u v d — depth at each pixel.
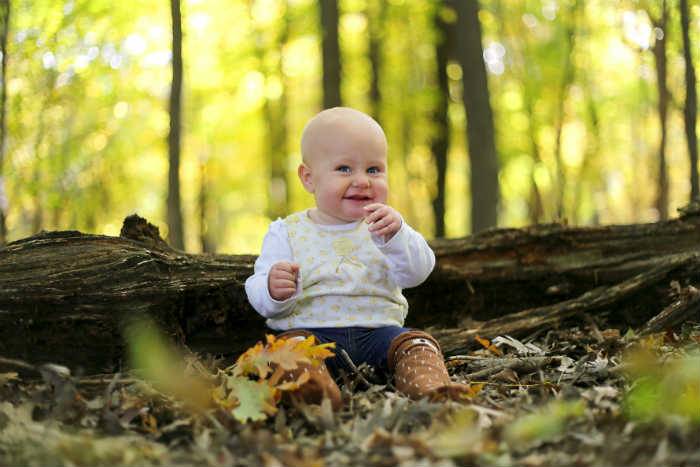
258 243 21.05
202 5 12.84
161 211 14.91
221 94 14.73
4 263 2.56
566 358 2.77
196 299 3.04
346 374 2.59
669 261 3.52
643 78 12.23
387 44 13.50
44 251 2.64
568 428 1.84
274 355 2.18
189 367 2.53
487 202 8.53
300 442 1.88
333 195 2.71
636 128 16.03
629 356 2.45
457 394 2.13
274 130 13.61
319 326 2.62
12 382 2.25
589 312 3.50
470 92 8.71
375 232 2.57
